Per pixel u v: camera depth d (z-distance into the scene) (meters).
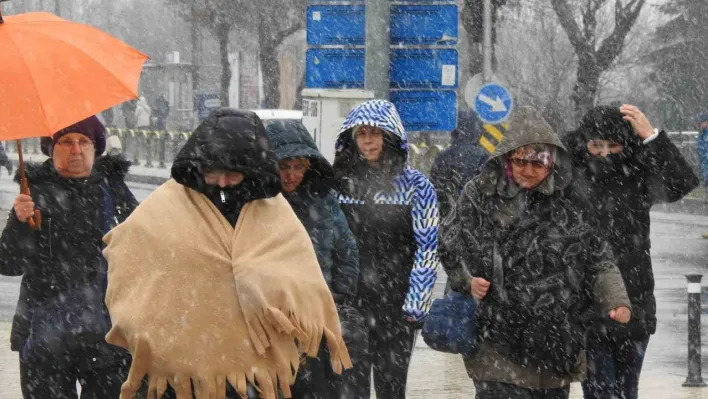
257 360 5.84
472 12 31.45
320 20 15.95
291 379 5.94
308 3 15.95
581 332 8.23
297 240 6.05
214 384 5.80
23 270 8.37
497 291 8.08
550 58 62.03
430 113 16.36
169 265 5.82
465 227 8.18
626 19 45.19
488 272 8.10
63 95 7.40
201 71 72.31
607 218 9.47
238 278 5.83
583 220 8.15
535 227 8.08
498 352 8.14
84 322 8.31
